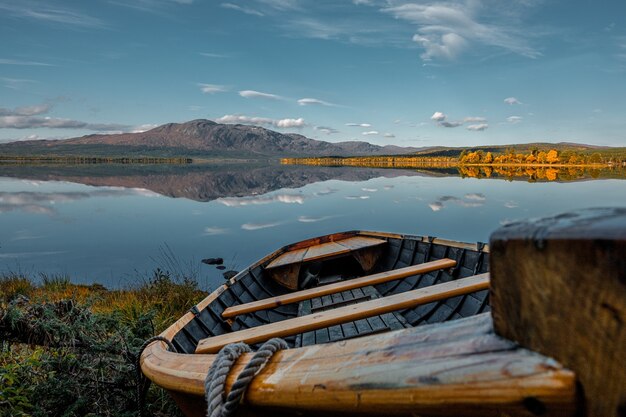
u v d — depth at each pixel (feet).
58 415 11.61
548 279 2.43
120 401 12.65
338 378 3.75
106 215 85.30
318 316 10.21
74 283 35.45
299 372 4.21
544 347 2.58
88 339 12.97
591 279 2.19
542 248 2.42
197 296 26.20
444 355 3.20
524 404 2.60
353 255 23.26
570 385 2.39
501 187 126.52
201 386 5.82
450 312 14.39
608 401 2.25
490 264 2.94
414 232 56.18
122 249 52.16
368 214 74.18
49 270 41.83
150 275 37.06
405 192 119.14
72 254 49.78
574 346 2.37
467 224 60.64
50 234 63.98
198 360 6.85
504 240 2.74
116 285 34.04
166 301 25.17
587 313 2.25
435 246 20.22
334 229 61.62
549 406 2.50
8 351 13.92
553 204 79.56
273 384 4.31
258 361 4.73
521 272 2.63
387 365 3.49
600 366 2.26
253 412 4.79
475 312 13.47
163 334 10.29
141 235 61.62
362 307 10.42
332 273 25.21
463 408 2.93
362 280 14.93
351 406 3.61
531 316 2.63
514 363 2.70
